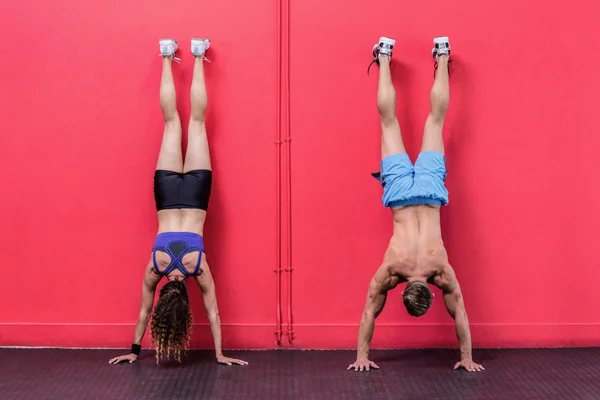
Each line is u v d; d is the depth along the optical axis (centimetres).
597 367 397
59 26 446
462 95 443
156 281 414
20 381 376
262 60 445
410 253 390
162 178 418
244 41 445
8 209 446
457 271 442
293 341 443
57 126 446
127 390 362
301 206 445
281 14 444
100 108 446
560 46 441
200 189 418
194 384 372
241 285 445
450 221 443
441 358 420
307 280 445
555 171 442
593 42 441
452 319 442
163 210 417
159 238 412
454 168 442
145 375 388
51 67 445
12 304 446
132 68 445
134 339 417
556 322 441
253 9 445
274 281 445
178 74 444
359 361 401
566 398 347
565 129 442
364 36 444
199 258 409
